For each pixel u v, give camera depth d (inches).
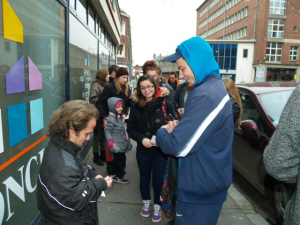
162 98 96.7
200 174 54.5
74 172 46.4
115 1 410.3
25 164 72.1
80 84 159.8
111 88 135.3
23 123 70.3
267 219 103.3
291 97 44.2
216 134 53.5
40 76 83.8
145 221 99.4
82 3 167.3
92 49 207.2
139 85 92.5
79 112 46.8
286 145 42.6
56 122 47.3
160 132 61.8
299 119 40.9
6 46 60.4
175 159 66.3
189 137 51.6
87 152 175.0
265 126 111.3
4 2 59.1
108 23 281.0
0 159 58.1
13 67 64.0
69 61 122.5
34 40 78.4
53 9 98.2
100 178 55.1
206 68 56.4
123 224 97.0
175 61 62.4
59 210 46.6
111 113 121.3
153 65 128.4
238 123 106.5
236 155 134.9
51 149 47.6
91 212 52.2
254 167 114.0
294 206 45.0
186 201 57.4
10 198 62.9
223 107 52.6
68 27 116.7
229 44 1376.7
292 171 45.2
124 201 114.7
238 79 1400.1
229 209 110.3
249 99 136.3
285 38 1365.7
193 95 54.1
